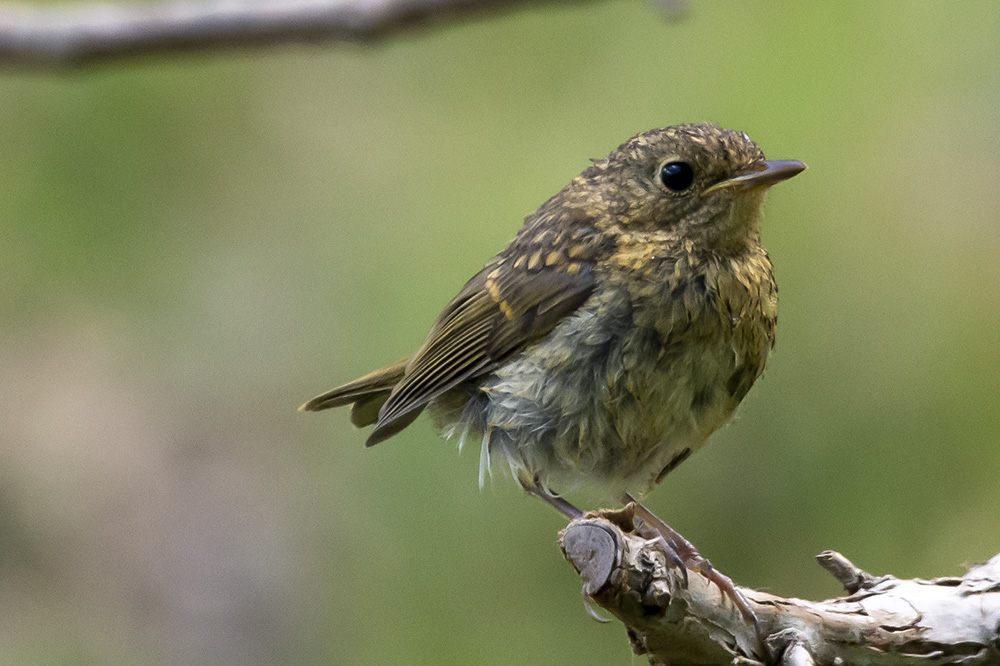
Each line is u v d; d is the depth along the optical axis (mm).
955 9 10719
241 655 13266
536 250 8258
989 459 10125
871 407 10266
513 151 11555
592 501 8484
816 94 10688
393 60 12547
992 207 10312
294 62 12695
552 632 10727
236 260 12617
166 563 13508
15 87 11836
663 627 6641
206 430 13711
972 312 10211
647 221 7980
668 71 11258
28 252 12141
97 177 12133
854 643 7039
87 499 13734
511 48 12016
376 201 12133
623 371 7801
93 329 13297
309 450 13180
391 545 10977
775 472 10367
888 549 10195
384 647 10938
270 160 12672
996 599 7176
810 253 10445
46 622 13406
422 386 8578
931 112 10578
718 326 7820
